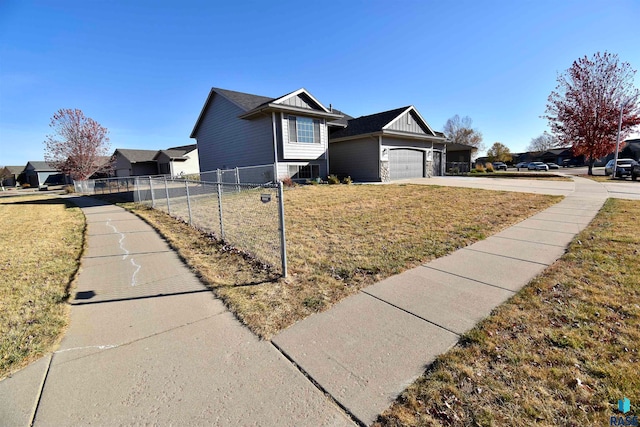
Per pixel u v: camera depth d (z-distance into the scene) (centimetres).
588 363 206
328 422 171
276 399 190
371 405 182
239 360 229
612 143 2136
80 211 1134
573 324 254
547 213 752
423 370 209
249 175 1702
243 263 450
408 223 675
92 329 280
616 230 549
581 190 1212
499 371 204
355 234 590
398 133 1800
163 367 224
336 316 286
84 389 204
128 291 365
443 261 429
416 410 176
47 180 4381
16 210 1221
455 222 677
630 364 203
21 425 176
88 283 393
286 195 1162
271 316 291
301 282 369
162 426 172
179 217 851
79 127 2611
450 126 5912
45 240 641
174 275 414
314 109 1653
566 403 175
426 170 2177
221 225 580
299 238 570
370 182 1741
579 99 2158
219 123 1877
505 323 261
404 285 350
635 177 1630
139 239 628
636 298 293
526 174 2438
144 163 3588
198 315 301
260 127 1595
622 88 2044
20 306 327
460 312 285
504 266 401
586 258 412
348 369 214
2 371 223
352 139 1880
